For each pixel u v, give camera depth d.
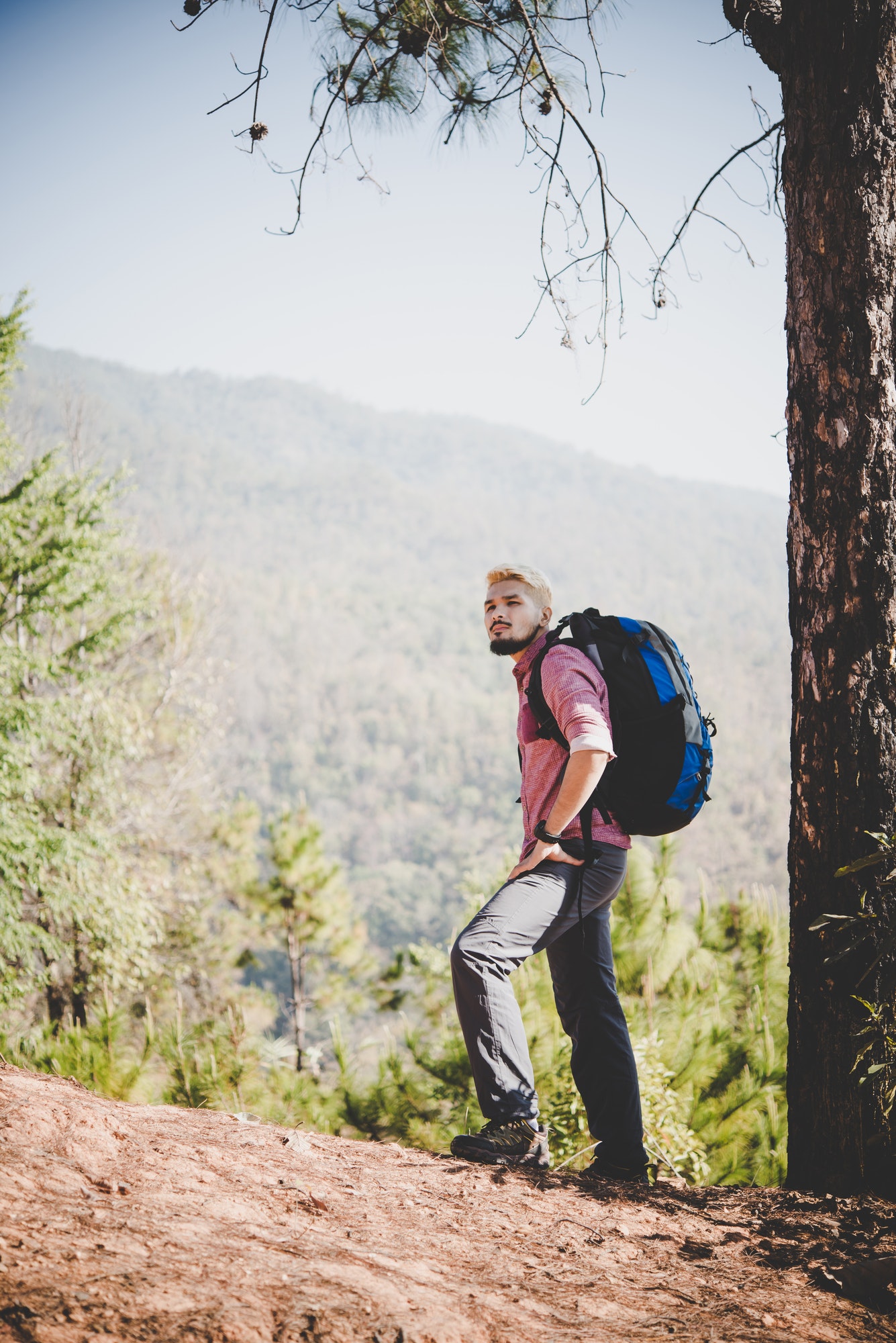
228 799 20.44
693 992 4.91
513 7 3.55
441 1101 4.52
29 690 11.55
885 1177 2.23
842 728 2.37
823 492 2.44
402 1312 1.21
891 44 2.42
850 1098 2.28
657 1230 1.91
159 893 15.22
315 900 15.01
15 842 9.77
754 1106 4.21
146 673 17.30
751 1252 1.82
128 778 15.81
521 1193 2.00
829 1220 2.04
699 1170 3.99
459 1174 2.07
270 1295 1.18
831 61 2.45
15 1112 1.70
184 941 16.03
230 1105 4.37
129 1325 1.03
